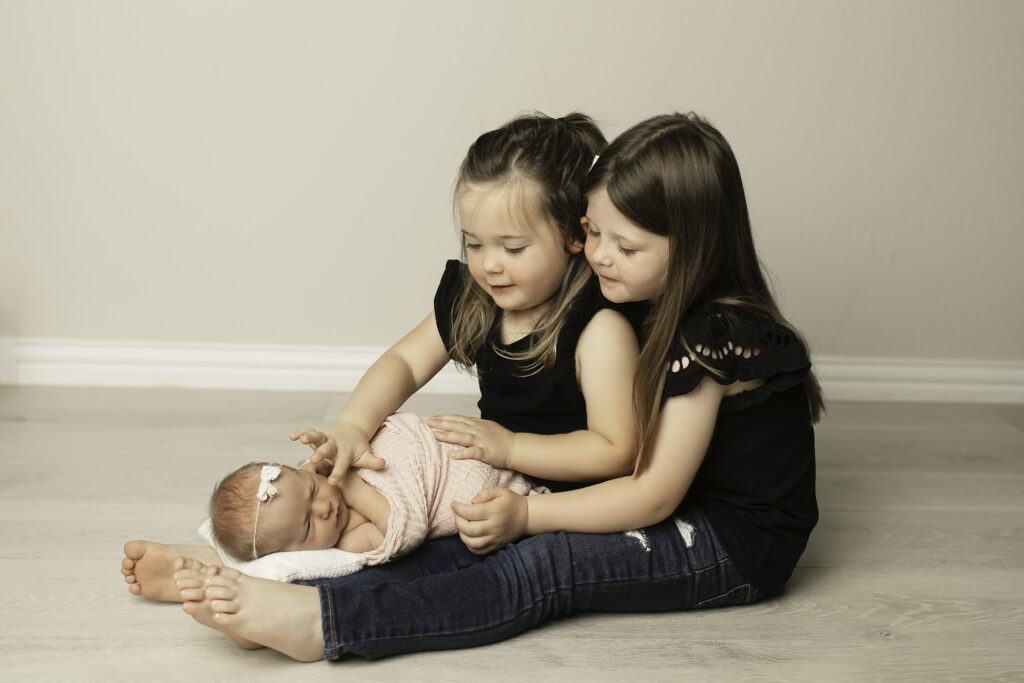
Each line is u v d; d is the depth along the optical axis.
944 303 2.38
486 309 1.48
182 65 2.18
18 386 2.30
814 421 1.44
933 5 2.22
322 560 1.29
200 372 2.33
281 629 1.19
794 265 2.34
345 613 1.21
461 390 2.37
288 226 2.28
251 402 2.24
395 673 1.22
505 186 1.29
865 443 2.11
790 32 2.22
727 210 1.26
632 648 1.29
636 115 2.25
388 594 1.23
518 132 1.33
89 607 1.34
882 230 2.33
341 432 1.41
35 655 1.23
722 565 1.34
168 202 2.25
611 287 1.29
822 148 2.28
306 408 2.21
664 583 1.33
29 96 2.18
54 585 1.39
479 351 1.49
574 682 1.21
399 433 1.43
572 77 2.22
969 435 2.18
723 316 1.28
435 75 2.21
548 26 2.20
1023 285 2.38
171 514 1.63
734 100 2.25
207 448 1.94
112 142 2.21
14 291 2.27
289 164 2.25
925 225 2.34
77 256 2.27
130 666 1.21
